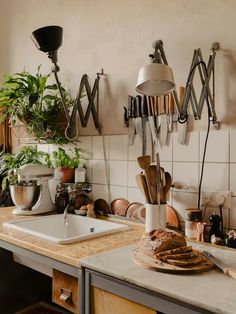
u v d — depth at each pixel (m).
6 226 1.61
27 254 1.35
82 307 1.10
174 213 1.54
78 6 2.07
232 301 0.80
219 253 1.17
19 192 1.87
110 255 1.15
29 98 1.97
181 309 0.84
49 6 2.27
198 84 1.50
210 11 1.45
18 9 2.54
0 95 2.02
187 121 1.52
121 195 1.81
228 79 1.39
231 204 1.38
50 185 2.12
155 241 1.10
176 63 1.57
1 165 2.38
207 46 1.46
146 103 1.66
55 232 1.85
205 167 1.46
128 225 1.66
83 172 1.96
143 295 0.92
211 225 1.35
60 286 1.22
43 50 1.74
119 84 1.83
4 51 2.68
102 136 1.91
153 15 1.67
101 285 1.03
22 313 1.91
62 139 2.02
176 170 1.56
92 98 1.92
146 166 1.46
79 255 1.17
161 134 1.61
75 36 2.09
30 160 2.19
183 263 1.00
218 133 1.42
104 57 1.91
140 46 1.73
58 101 2.01
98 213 1.88
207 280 0.93
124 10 1.81
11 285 1.85
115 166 1.84
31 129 2.00
